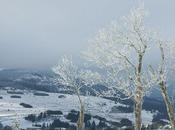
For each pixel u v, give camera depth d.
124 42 24.17
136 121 24.09
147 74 23.22
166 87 22.84
